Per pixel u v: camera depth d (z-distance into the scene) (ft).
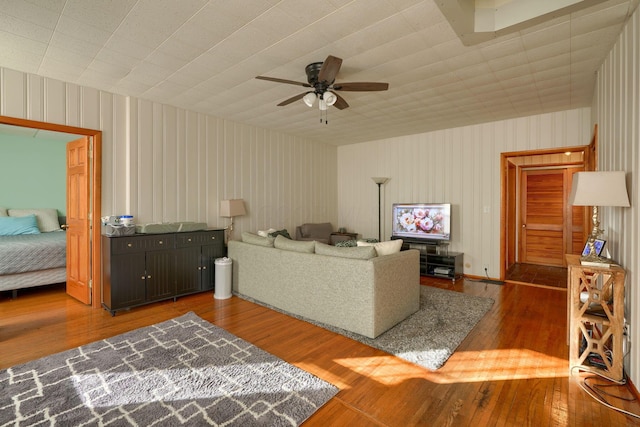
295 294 11.18
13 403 6.18
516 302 12.71
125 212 12.76
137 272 11.75
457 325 10.19
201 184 15.16
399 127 17.57
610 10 6.99
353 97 12.61
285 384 6.91
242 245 13.42
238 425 5.63
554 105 13.69
